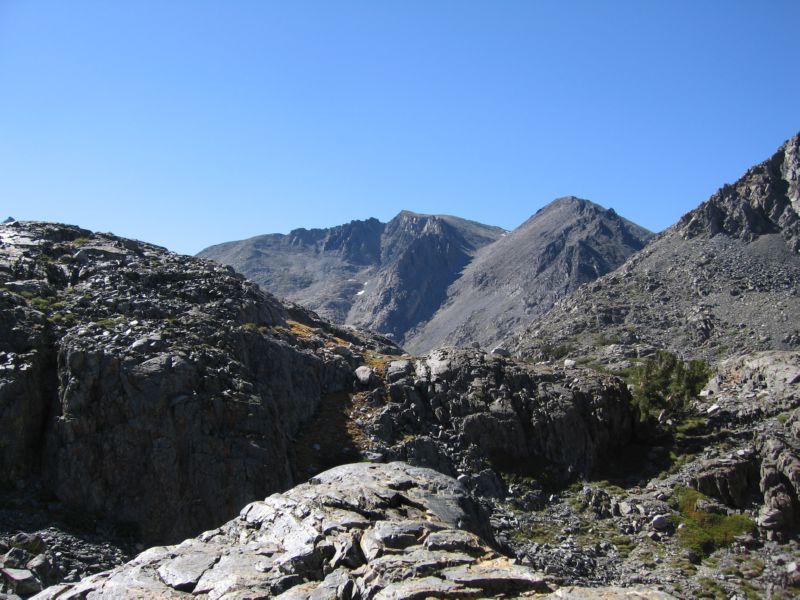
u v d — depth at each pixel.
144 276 56.62
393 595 20.25
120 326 46.59
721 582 40.19
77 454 38.75
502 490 51.44
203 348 47.19
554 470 53.94
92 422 39.75
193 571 23.34
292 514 26.62
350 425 53.19
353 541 24.09
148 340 44.69
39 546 32.78
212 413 42.34
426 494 29.48
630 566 42.81
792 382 60.34
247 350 51.66
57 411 40.31
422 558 22.47
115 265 57.44
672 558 43.19
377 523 25.17
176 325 49.78
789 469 47.94
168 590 22.39
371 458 49.72
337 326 82.31
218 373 45.34
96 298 50.78
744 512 47.44
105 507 38.12
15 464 38.19
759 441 52.06
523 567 22.08
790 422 53.81
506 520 47.66
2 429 38.09
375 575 21.81
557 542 45.66
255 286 69.56
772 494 47.12
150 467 39.38
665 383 63.81
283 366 53.44
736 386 65.69
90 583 23.41
